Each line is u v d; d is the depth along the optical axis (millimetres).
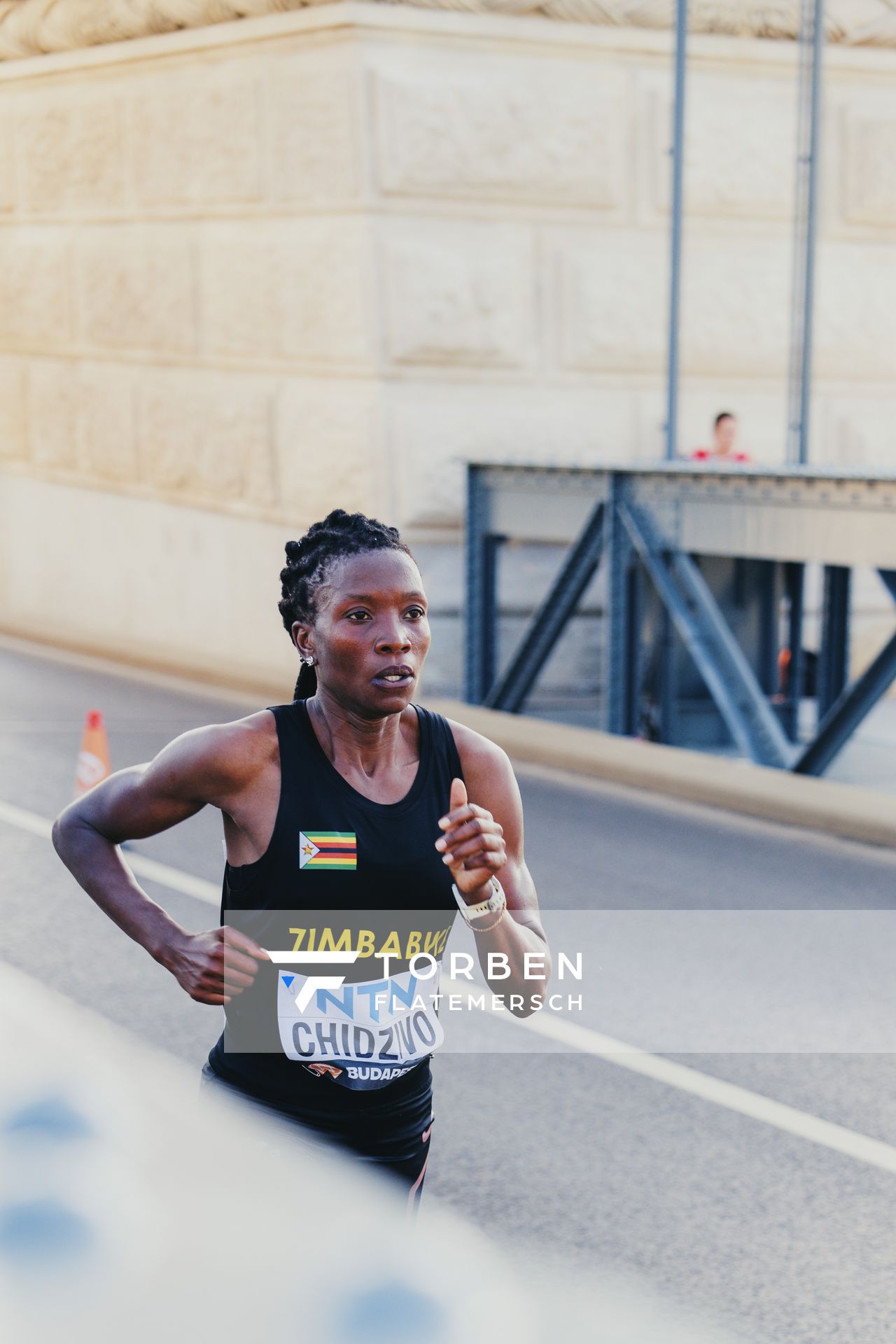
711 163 31969
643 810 22000
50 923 15469
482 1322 1328
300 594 5020
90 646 37031
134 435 37875
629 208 31641
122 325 37562
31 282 40844
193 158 34125
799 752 26688
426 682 30938
